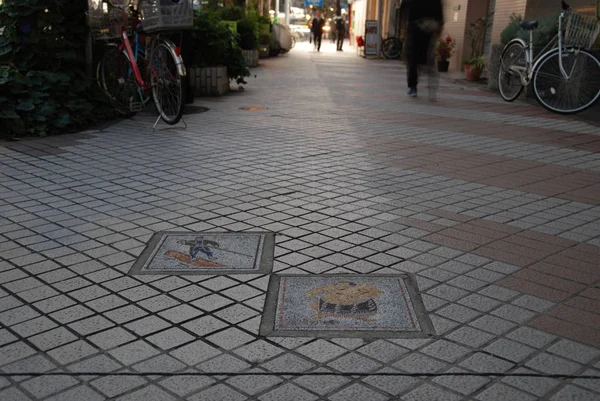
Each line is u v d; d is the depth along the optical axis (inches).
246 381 95.7
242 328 112.0
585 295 126.0
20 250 147.6
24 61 291.1
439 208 181.0
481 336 109.3
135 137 281.3
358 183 206.4
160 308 119.3
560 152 259.4
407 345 106.3
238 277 133.4
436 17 425.1
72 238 155.4
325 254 146.0
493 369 99.0
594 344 107.1
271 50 948.6
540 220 171.6
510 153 256.2
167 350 104.5
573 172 226.4
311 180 209.5
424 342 107.3
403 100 427.5
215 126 312.2
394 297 124.2
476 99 438.6
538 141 282.2
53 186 200.8
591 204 187.0
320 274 135.1
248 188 199.2
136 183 204.8
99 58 352.8
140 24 311.9
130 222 167.0
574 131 309.9
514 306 120.9
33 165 227.5
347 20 2085.4
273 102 408.8
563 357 102.8
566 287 129.6
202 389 93.5
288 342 107.2
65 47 304.8
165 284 129.8
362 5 1355.8
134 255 144.9
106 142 269.1
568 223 169.5
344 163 234.1
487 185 206.4
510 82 420.5
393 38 945.5
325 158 241.6
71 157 240.4
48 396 91.6
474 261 142.5
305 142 272.8
